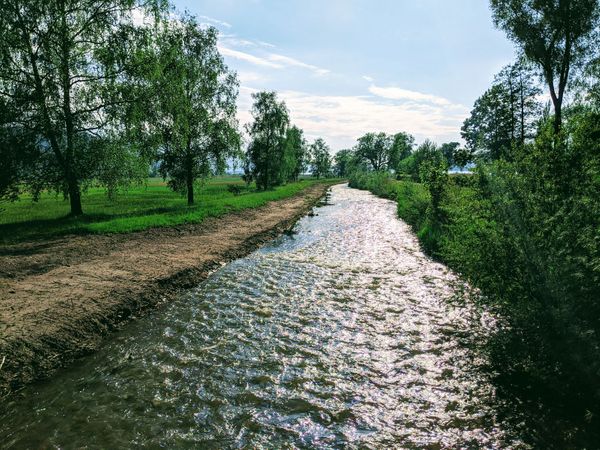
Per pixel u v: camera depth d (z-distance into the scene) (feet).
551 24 80.94
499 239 23.59
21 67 63.21
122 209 90.84
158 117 77.36
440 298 36.27
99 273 37.63
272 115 180.96
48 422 17.95
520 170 24.63
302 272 45.83
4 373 20.74
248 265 49.21
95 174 73.36
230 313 32.14
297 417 18.53
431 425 17.92
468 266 25.26
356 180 280.92
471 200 26.14
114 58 68.69
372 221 91.81
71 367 22.95
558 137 24.09
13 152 61.87
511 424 17.75
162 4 74.13
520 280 22.95
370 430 17.62
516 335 23.66
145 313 31.68
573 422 17.70
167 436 17.11
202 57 100.58
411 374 22.45
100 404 19.39
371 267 48.42
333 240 67.72
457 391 20.59
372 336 27.73
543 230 21.75
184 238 59.67
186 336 27.53
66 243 50.80
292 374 22.48
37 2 60.90
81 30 67.05
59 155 67.62
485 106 151.53
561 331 20.67
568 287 20.22
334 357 24.59
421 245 62.44
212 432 17.42
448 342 26.61
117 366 23.15
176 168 103.71
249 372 22.67
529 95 140.15
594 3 75.51
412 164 188.96
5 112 59.93
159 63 74.84
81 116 69.36
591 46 80.89
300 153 310.65
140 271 39.45
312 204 136.77
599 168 22.47
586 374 19.33
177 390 20.71
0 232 57.41
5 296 29.89
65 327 25.71
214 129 102.27
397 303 34.91
